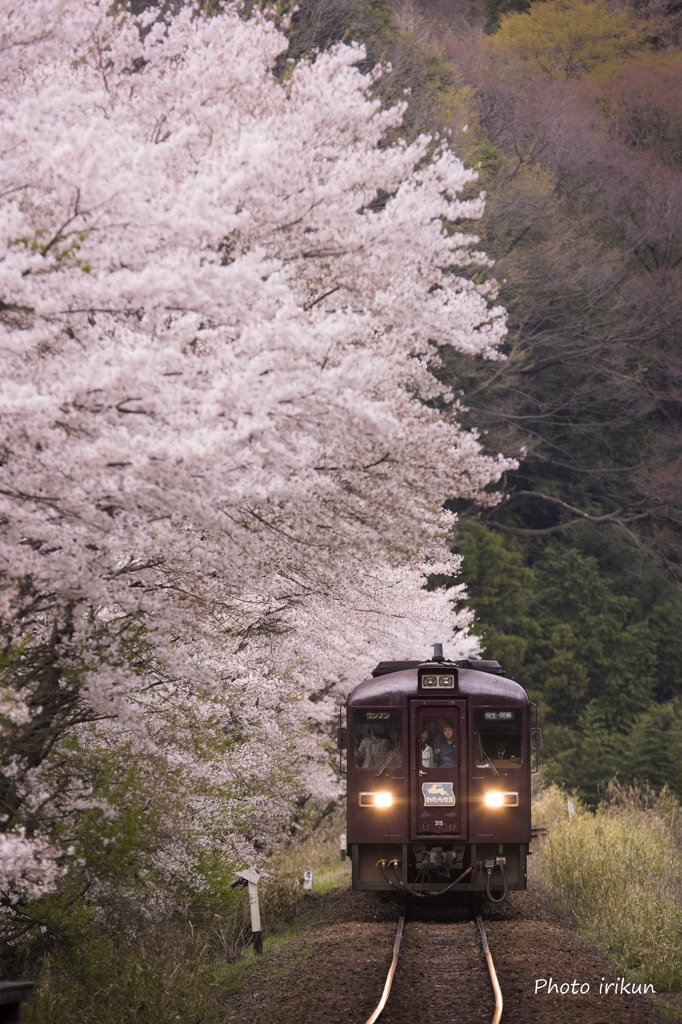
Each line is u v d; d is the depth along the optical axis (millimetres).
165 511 29641
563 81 196750
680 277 169625
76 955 34000
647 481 172125
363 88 40938
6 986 19578
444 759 48000
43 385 27953
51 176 28578
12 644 32125
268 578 37875
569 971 36031
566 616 160000
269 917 50781
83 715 34562
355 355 32125
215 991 35875
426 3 199000
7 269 27141
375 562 37562
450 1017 31375
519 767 47906
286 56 89750
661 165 187500
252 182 32750
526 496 175125
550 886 54594
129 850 34094
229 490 28156
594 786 139750
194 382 30438
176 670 33156
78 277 28141
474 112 158125
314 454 33375
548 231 158125
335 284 37125
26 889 28516
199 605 35438
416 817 47562
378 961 38188
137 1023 31688
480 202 37875
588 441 177750
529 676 149250
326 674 53531
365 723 48656
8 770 31688
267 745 47125
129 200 28578
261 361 28969
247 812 43812
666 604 168125
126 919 37312
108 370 27062
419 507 36906
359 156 37750
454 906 50188
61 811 34281
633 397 172500
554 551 167000
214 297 29203
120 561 34031
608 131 192375
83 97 31609
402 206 35688
